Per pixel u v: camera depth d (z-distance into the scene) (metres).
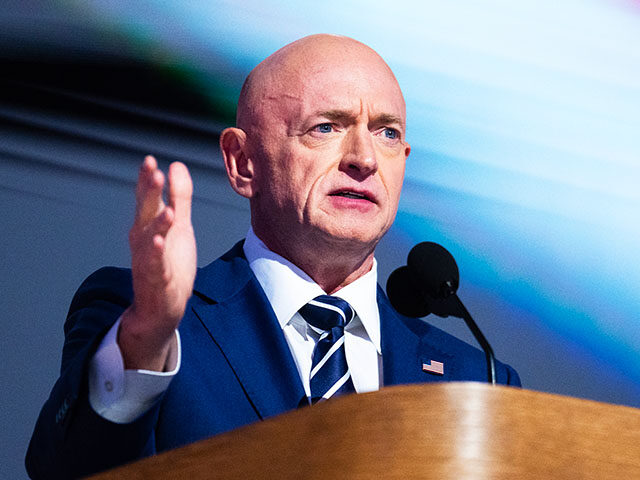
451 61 7.23
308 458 2.05
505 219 7.07
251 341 3.90
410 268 3.82
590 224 7.23
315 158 4.12
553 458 2.10
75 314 3.80
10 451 5.85
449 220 6.96
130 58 6.69
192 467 2.11
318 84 4.19
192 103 6.77
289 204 4.14
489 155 7.16
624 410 2.18
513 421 2.10
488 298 6.86
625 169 7.38
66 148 6.46
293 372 3.81
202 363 3.76
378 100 4.20
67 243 6.32
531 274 7.00
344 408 2.08
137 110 6.65
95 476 2.18
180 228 2.56
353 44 4.38
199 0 6.86
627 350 7.00
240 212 6.70
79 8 6.60
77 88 6.54
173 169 2.59
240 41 6.92
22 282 6.17
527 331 6.87
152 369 2.62
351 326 4.15
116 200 6.50
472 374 4.25
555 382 6.81
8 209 6.26
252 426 2.10
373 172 4.10
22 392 5.98
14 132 6.36
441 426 2.08
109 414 2.63
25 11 6.48
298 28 7.03
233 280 4.16
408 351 4.20
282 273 4.17
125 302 3.72
